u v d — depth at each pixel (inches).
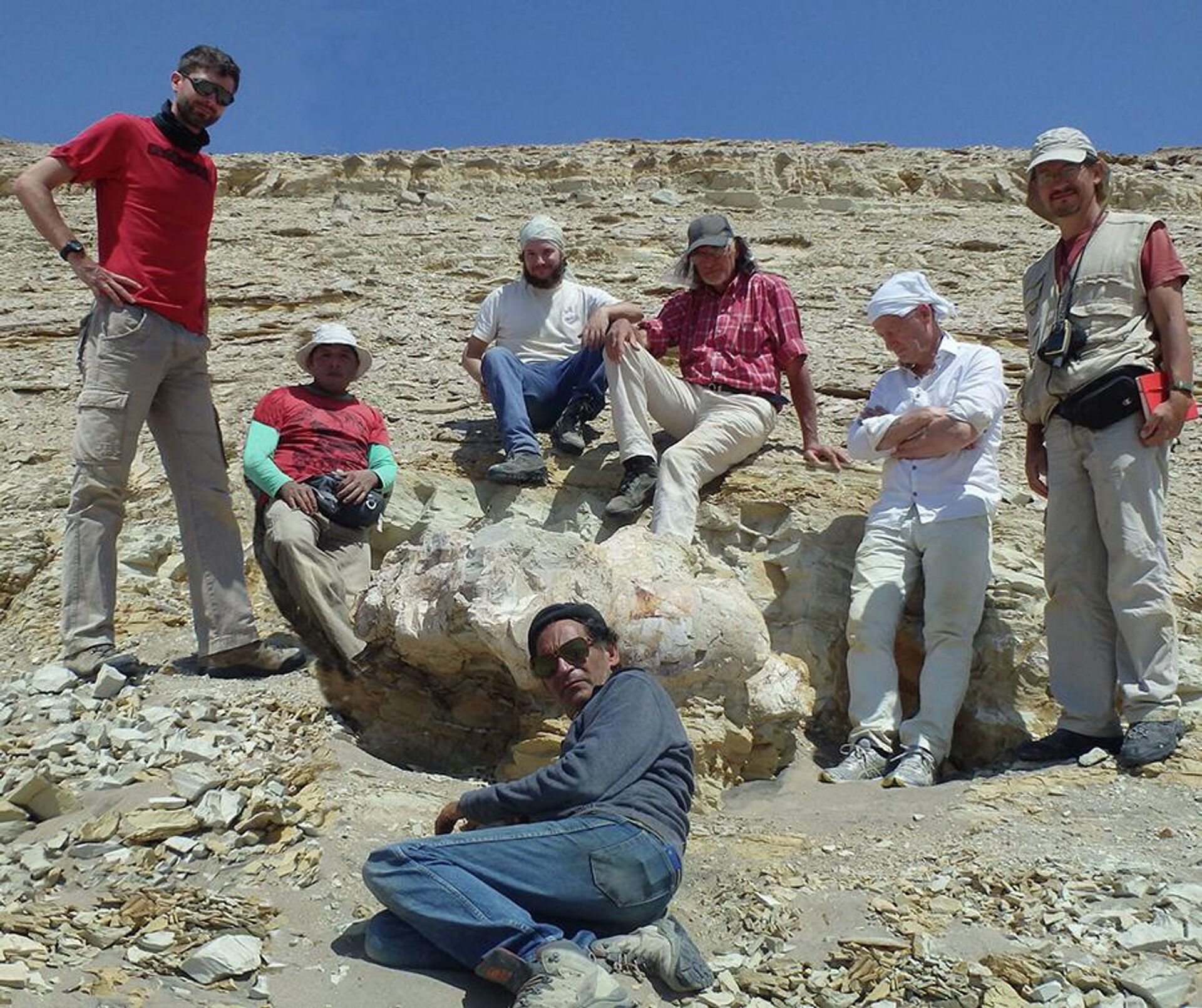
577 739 143.2
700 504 241.1
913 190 580.4
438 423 282.2
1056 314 197.6
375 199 555.8
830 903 149.3
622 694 143.8
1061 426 197.0
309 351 225.0
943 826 169.6
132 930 137.3
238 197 589.9
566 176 595.8
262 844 157.6
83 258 194.5
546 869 133.5
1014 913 146.6
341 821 161.5
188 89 199.2
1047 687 208.4
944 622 202.2
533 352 259.3
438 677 202.7
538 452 242.8
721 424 238.5
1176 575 231.6
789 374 247.4
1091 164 198.5
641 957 132.0
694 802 180.5
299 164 602.2
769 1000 133.6
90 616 197.9
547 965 124.0
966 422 206.4
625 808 136.1
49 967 128.3
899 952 139.1
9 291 398.6
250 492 253.1
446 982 132.7
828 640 223.0
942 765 204.5
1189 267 428.1
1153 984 131.7
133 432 198.7
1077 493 195.8
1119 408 189.9
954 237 470.0
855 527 234.2
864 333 355.9
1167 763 183.8
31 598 227.9
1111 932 141.9
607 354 238.5
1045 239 467.8
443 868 133.0
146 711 185.8
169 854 153.6
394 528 243.1
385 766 180.5
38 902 142.7
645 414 236.8
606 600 187.8
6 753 174.1
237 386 311.7
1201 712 201.0
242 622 203.5
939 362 214.8
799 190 578.6
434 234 476.1
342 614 205.2
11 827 159.2
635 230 482.0
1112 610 193.0
